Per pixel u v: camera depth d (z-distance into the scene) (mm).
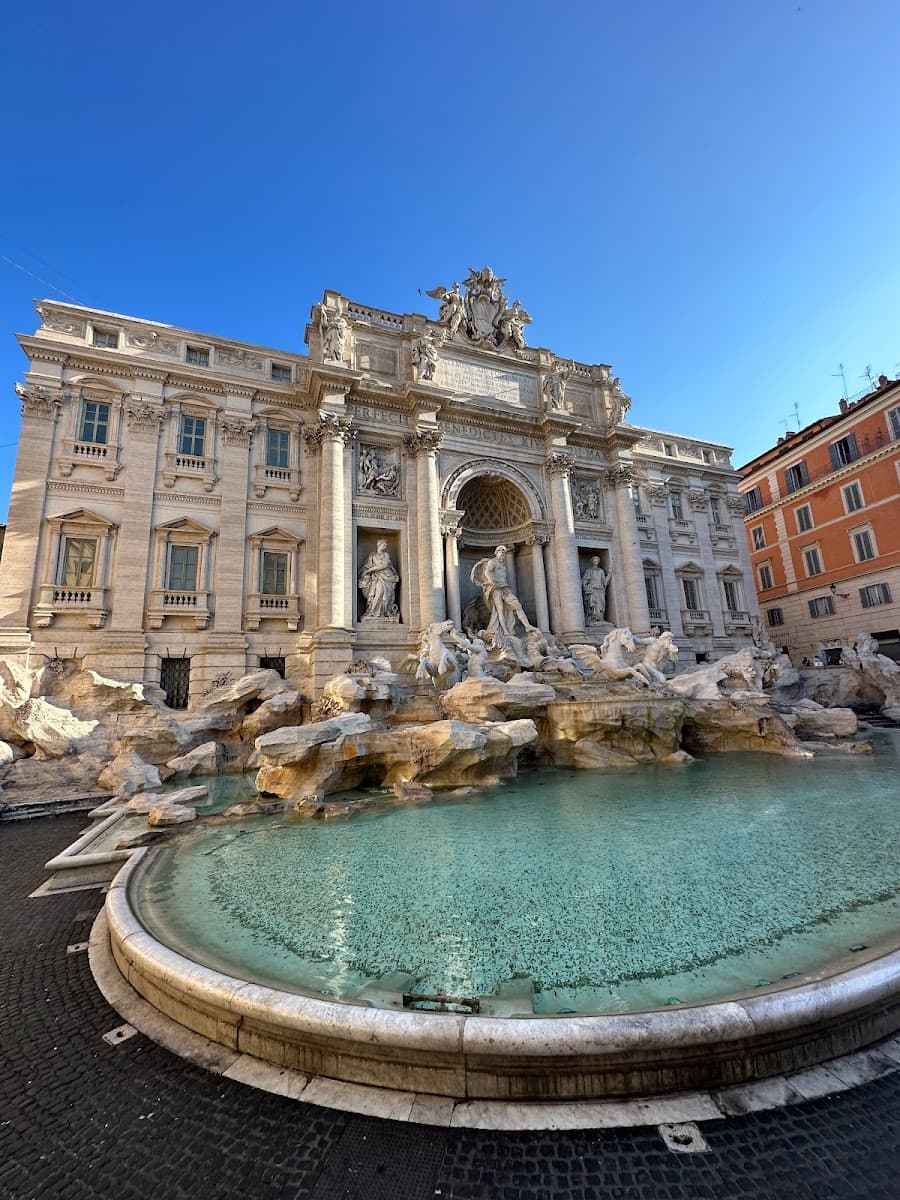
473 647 22203
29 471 22906
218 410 26875
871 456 36188
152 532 24625
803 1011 3777
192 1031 4594
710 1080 3637
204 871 8195
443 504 29516
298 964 5195
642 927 5660
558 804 11602
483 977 4812
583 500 34469
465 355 31922
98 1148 3496
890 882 6637
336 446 26578
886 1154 3105
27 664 21438
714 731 18844
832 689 30031
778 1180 2990
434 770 13906
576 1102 3561
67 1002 5195
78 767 17453
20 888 8445
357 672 23703
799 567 41625
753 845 8227
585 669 24203
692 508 40375
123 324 25781
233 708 22594
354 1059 3877
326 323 27797
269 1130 3527
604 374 36250
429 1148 3303
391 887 7176
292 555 27016
